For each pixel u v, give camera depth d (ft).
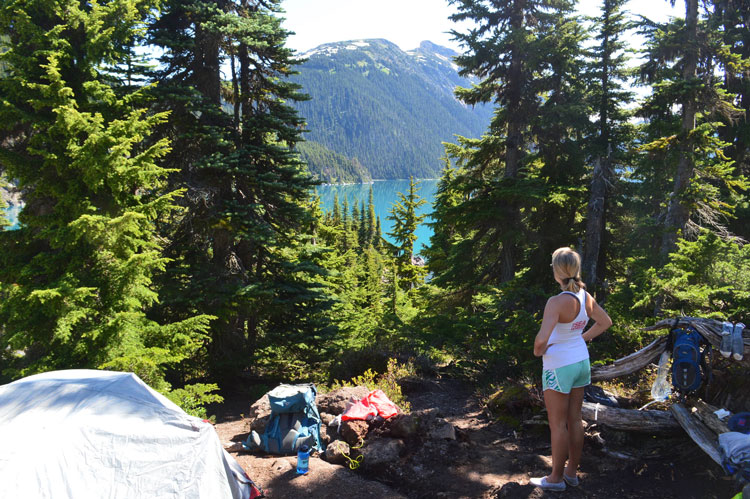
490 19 50.44
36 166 25.96
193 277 41.24
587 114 50.37
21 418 12.09
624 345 23.61
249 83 46.42
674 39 38.75
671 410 14.56
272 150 43.62
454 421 21.30
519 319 25.38
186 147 41.68
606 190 54.03
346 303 57.93
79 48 28.27
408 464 15.84
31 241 27.12
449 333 37.76
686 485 12.03
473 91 53.72
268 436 17.78
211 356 43.57
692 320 14.71
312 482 15.01
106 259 26.58
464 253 56.18
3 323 25.16
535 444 16.75
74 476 10.98
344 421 18.19
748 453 10.35
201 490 11.60
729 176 38.65
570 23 47.67
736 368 14.25
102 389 13.53
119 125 25.95
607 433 15.31
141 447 11.87
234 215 40.98
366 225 295.07
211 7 38.99
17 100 25.90
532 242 51.67
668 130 42.80
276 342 47.67
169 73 41.73
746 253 23.99
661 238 48.60
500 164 57.93
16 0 25.22
